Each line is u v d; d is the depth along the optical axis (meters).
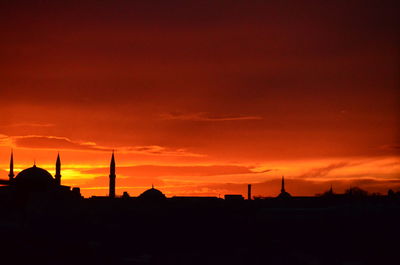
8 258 173.88
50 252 180.88
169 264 179.62
